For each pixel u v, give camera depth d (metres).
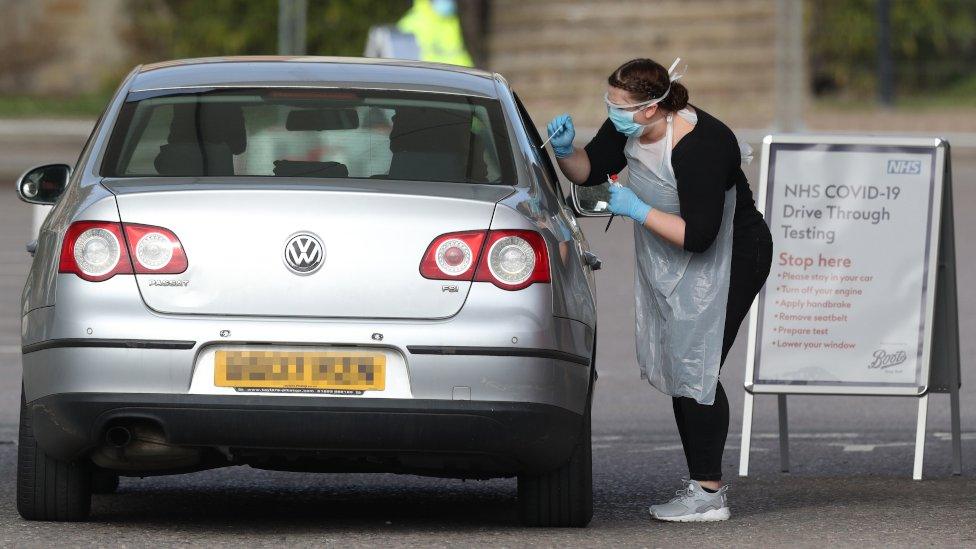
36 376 20.00
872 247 26.91
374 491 25.83
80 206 20.14
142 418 19.53
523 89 97.94
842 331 26.95
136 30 109.69
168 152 21.33
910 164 26.88
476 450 19.91
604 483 26.39
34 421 20.23
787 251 26.94
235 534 20.95
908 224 26.88
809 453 29.56
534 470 20.86
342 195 19.80
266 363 19.48
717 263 22.50
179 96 22.25
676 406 23.25
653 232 22.30
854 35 103.69
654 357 23.00
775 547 20.39
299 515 23.11
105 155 21.42
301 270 19.59
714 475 22.77
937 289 27.17
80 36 110.56
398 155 21.36
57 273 19.89
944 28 105.81
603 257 56.53
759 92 96.25
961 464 27.86
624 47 97.81
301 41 88.31
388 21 101.31
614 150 23.70
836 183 26.92
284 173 21.06
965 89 106.56
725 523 22.36
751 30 97.44
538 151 22.81
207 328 19.45
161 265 19.62
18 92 110.56
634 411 33.53
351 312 19.59
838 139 26.89
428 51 59.84
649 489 25.81
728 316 22.70
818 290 26.95
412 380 19.53
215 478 26.84
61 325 19.66
